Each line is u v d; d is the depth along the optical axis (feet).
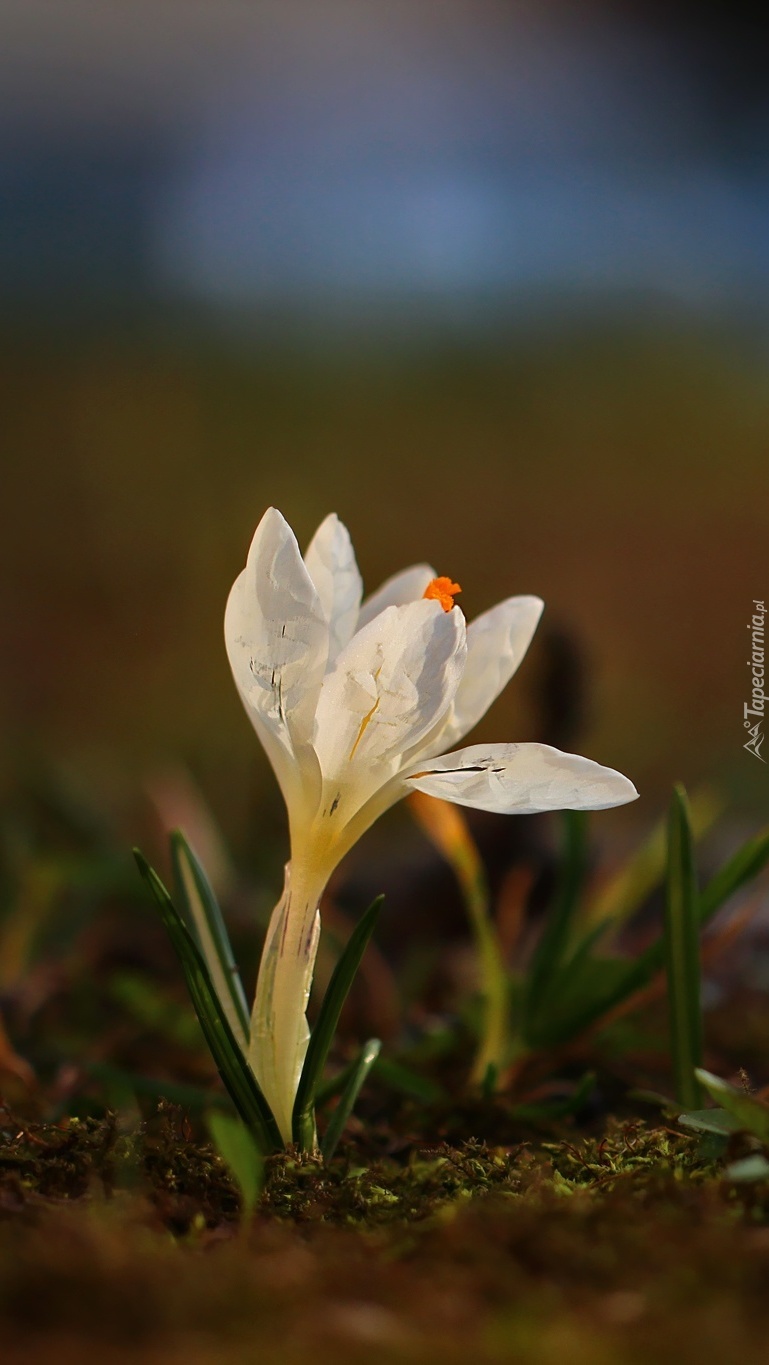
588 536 4.78
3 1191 1.50
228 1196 1.53
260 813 3.01
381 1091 1.83
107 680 4.10
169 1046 1.97
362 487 5.12
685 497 4.93
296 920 1.58
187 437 5.25
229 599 1.55
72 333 5.94
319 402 5.66
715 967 2.21
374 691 1.54
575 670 2.16
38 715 3.86
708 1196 1.47
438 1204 1.51
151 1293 1.37
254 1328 1.35
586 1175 1.56
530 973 1.91
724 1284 1.38
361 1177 1.55
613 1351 1.34
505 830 2.42
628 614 4.23
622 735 3.64
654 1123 1.75
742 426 5.51
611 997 1.82
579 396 5.75
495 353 6.17
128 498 4.91
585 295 6.51
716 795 3.06
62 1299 1.36
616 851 2.75
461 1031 1.98
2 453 5.04
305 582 1.54
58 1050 1.96
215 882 2.46
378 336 6.29
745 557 4.55
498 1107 1.74
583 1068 1.88
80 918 2.34
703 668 3.96
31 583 4.58
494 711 3.88
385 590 1.67
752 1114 1.50
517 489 5.08
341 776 1.56
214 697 4.07
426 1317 1.36
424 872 2.53
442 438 5.48
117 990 1.99
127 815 3.11
